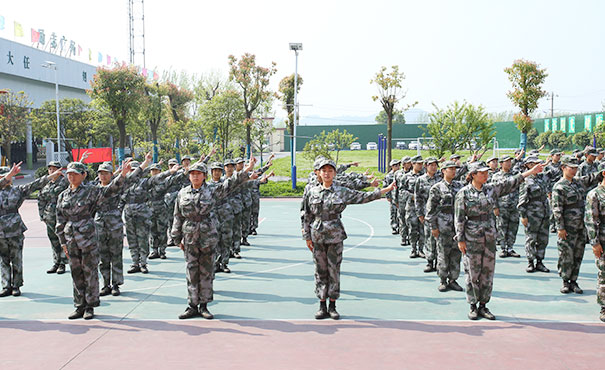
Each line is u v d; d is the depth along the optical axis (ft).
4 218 26.17
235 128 111.45
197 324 21.45
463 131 95.61
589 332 19.89
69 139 157.89
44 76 170.60
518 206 30.60
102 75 110.93
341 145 108.37
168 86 145.07
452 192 26.04
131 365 17.22
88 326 21.39
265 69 110.63
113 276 26.48
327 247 22.09
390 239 43.19
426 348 18.39
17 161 211.20
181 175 34.63
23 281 28.12
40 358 17.93
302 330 20.53
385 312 22.89
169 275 31.12
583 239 25.40
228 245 31.48
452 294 25.89
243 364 17.16
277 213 64.39
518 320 21.49
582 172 37.01
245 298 25.55
